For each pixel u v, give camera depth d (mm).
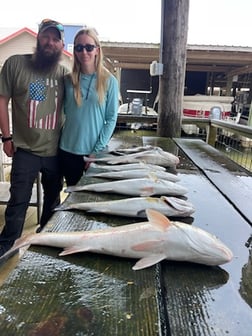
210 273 926
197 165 2264
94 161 2117
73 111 2117
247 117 8148
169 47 3531
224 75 10273
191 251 938
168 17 3451
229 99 8242
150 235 966
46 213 2348
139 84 9547
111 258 977
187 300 799
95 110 2125
